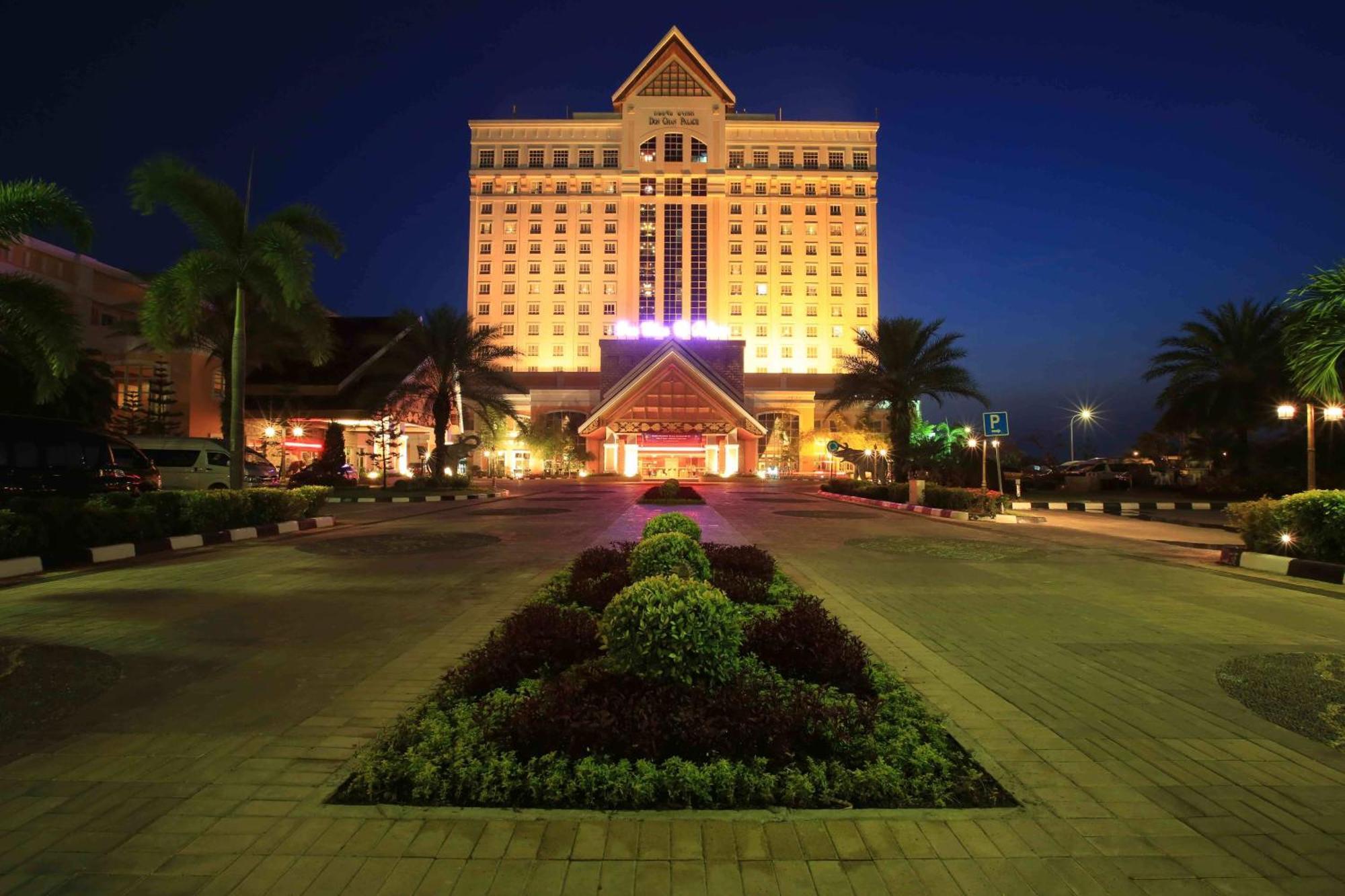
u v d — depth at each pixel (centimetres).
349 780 365
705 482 5059
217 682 537
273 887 280
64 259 3672
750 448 5703
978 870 292
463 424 4691
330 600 852
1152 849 310
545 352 10038
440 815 326
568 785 336
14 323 1052
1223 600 871
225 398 2662
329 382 4075
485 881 281
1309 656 618
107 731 442
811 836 313
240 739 429
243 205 1769
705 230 10031
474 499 2955
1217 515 2342
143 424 3512
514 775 348
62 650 623
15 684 530
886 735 405
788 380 9194
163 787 365
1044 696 511
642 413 5575
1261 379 3036
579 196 10175
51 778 376
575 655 509
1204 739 433
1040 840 316
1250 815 341
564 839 309
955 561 1206
